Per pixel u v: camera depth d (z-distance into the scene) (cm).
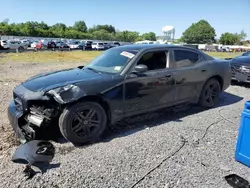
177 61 451
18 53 2705
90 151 318
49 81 358
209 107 523
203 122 432
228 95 662
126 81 374
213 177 263
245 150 285
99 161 292
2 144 337
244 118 283
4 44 3497
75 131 333
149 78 400
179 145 336
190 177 262
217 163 292
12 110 363
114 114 369
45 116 327
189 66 467
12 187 241
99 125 354
